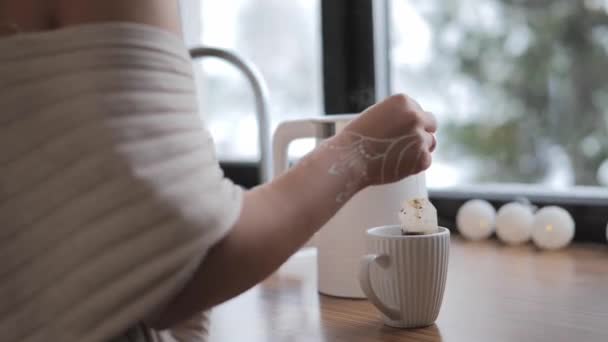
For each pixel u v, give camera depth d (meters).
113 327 0.66
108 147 0.67
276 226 0.73
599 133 1.66
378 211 1.05
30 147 0.69
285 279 1.20
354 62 1.76
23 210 0.69
